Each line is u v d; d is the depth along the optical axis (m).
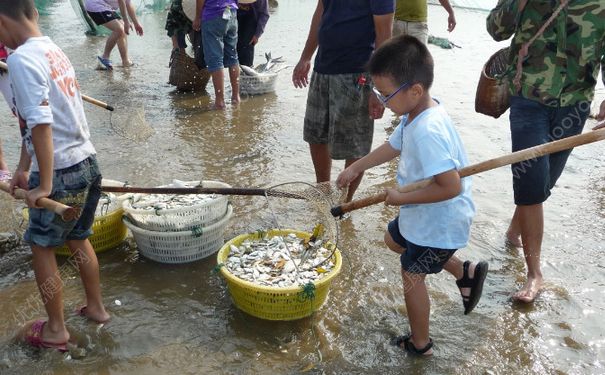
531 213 3.55
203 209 3.79
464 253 4.07
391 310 3.46
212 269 3.86
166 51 10.19
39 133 2.65
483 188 5.14
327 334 3.23
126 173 5.24
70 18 12.34
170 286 3.65
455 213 2.85
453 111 7.18
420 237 2.87
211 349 3.10
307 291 3.13
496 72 3.86
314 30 4.66
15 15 2.72
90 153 3.06
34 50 2.70
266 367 2.97
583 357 3.07
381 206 4.79
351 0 4.08
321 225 3.59
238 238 3.70
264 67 8.26
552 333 3.25
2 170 4.52
